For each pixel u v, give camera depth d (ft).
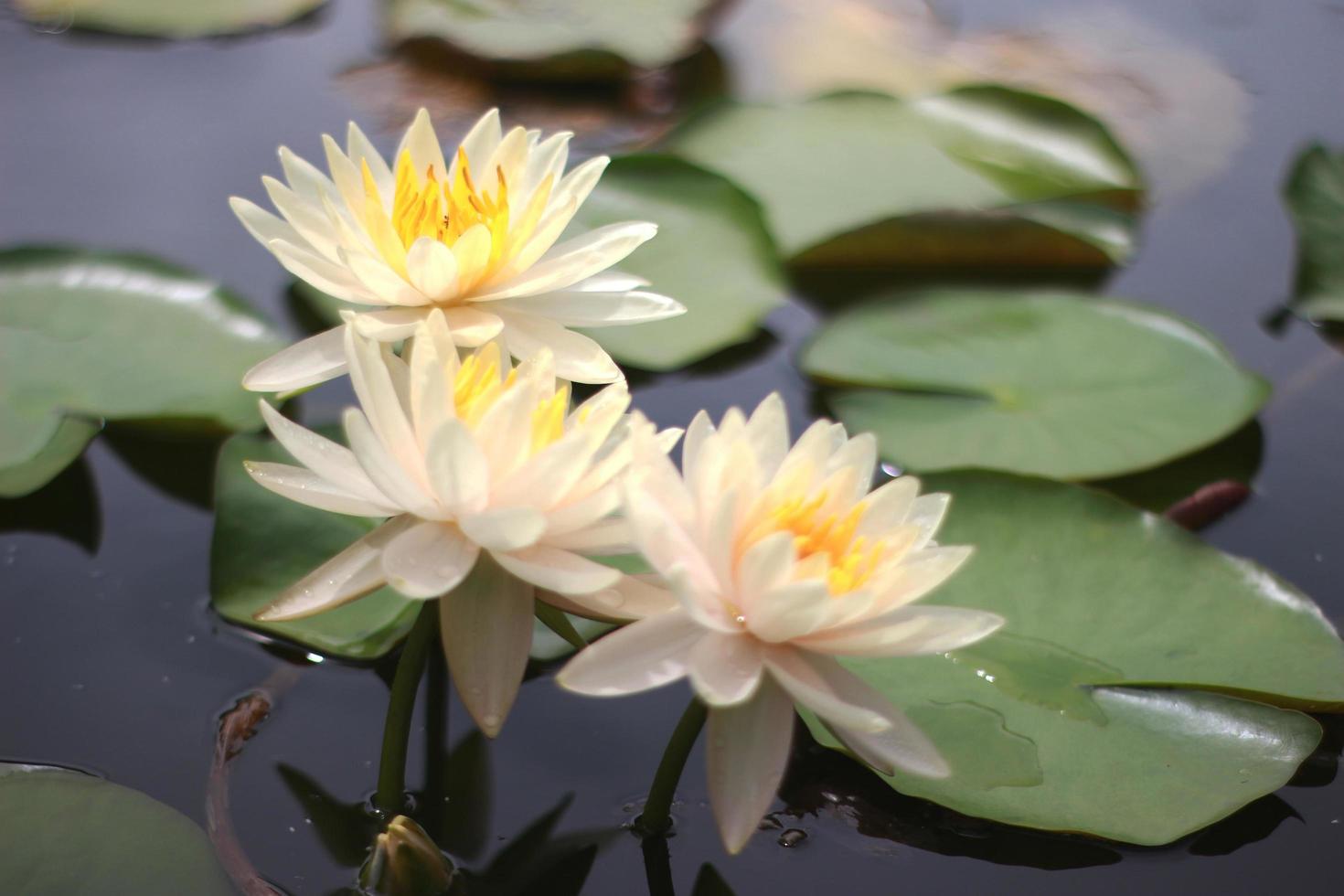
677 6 6.95
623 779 5.82
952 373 6.26
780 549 5.58
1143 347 6.29
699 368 6.32
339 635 5.91
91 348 6.16
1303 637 5.91
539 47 6.80
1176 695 5.86
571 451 5.63
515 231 5.88
